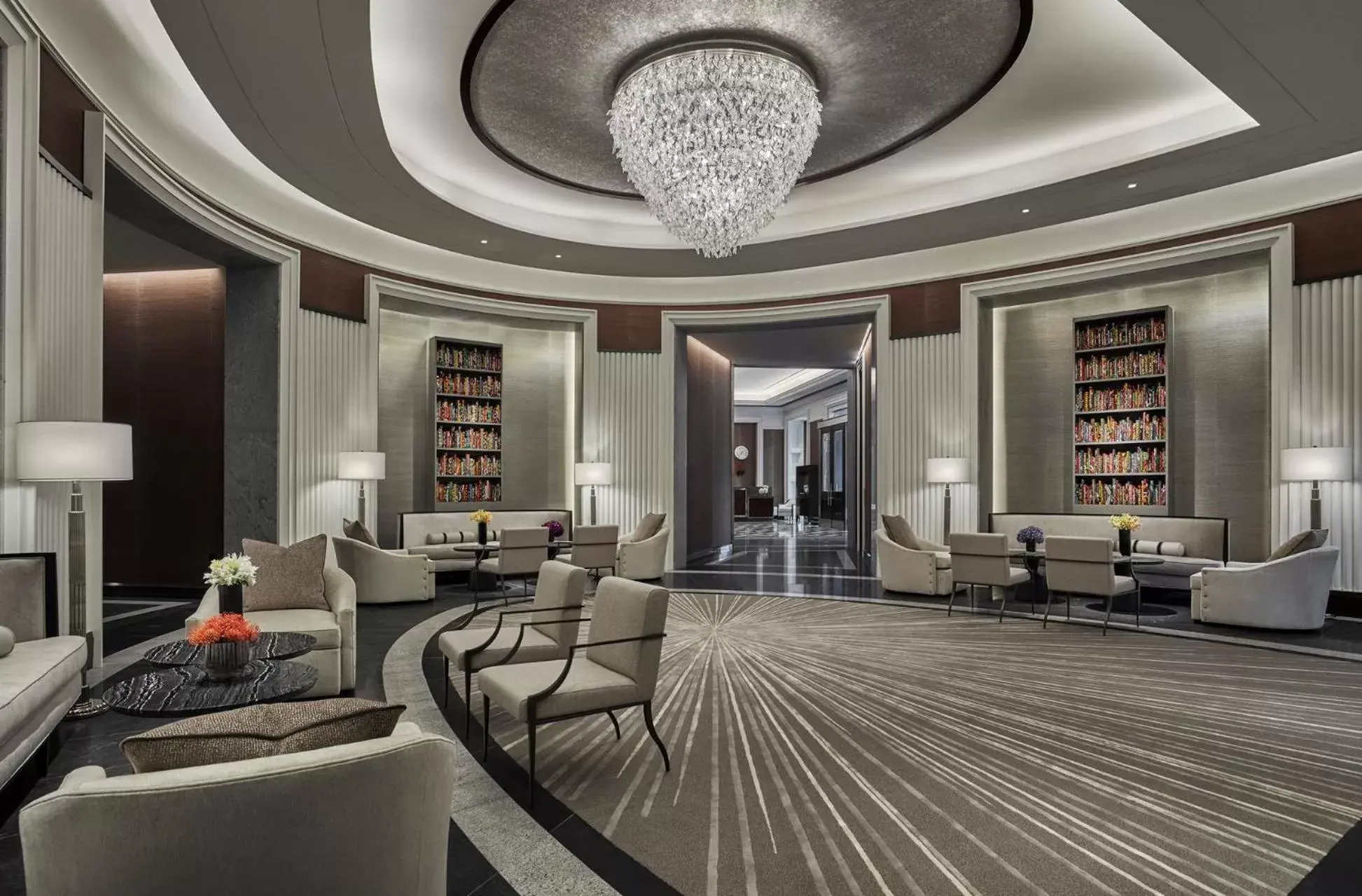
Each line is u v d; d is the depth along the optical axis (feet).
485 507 36.45
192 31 16.01
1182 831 9.55
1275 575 21.76
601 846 9.19
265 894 4.60
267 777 4.52
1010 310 33.06
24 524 14.53
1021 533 26.68
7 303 13.79
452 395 35.27
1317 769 11.56
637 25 18.15
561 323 36.60
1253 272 27.37
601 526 29.94
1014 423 32.76
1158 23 16.21
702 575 35.22
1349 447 23.08
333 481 28.66
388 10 17.25
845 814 10.04
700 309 36.86
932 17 17.63
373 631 22.24
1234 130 21.29
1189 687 16.15
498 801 10.51
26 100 14.10
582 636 20.63
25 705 9.97
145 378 29.12
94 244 16.87
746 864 8.73
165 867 4.35
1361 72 18.02
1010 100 21.79
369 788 4.87
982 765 11.76
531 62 19.65
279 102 19.22
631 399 36.83
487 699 12.16
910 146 24.85
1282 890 8.17
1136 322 29.50
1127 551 25.16
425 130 23.73
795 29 18.22
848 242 31.37
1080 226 28.91
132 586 28.81
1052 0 17.16
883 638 21.39
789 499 84.64
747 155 20.57
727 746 12.65
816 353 47.29
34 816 4.22
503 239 31.22
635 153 21.21
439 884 5.46
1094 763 11.84
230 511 26.81
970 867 8.64
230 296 26.99
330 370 28.63
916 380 32.68
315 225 28.07
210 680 10.65
